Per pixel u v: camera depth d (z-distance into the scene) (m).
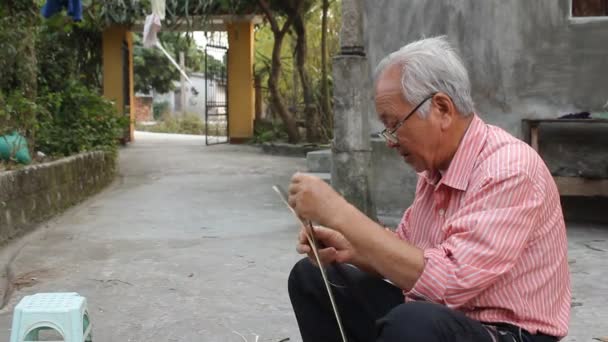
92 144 9.97
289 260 5.38
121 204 8.27
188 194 9.03
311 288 2.46
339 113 6.21
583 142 6.62
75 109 9.93
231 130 17.72
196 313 4.15
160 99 37.53
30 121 7.76
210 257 5.48
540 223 1.98
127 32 17.81
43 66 10.44
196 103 34.62
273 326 3.92
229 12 16.34
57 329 2.53
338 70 6.19
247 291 4.58
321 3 16.17
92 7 14.21
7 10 7.74
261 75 17.70
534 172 1.96
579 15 6.62
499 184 1.93
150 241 6.12
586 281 4.72
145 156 14.41
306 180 2.01
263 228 6.68
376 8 6.84
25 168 6.73
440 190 2.10
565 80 6.58
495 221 1.89
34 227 6.75
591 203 7.01
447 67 2.00
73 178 8.28
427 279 1.90
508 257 1.89
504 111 6.71
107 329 3.89
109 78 17.45
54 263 5.36
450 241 1.94
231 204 8.19
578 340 3.63
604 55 6.51
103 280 4.86
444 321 1.87
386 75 2.05
